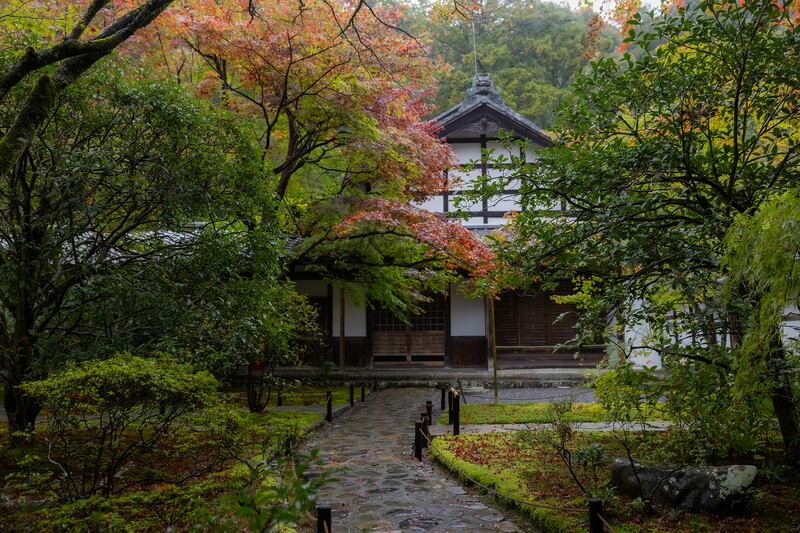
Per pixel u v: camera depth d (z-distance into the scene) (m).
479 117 19.09
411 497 6.50
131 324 7.73
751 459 6.61
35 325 7.78
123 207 8.02
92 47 5.49
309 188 17.03
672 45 5.93
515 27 32.38
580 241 6.04
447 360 19.77
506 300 20.05
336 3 11.77
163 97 7.58
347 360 19.81
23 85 6.82
